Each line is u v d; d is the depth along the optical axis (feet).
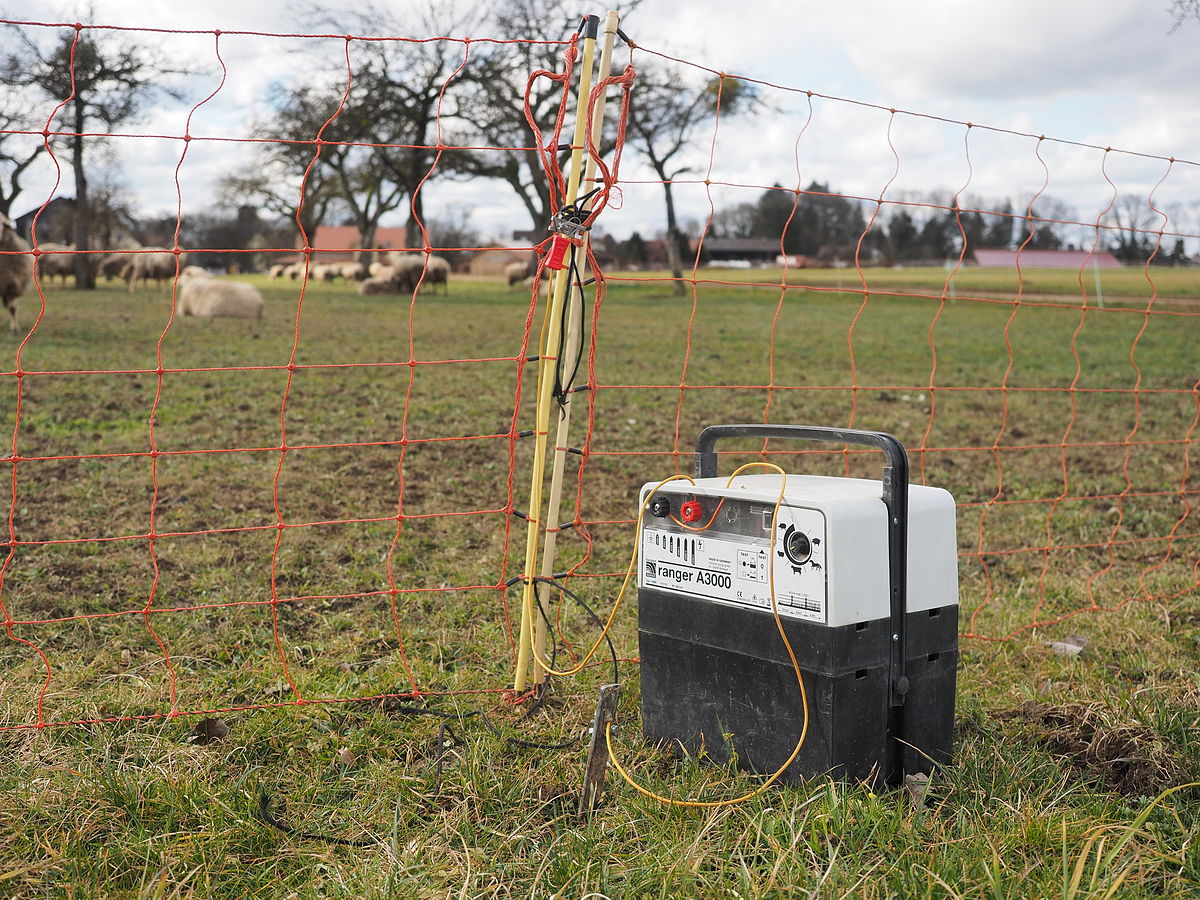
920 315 98.84
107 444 24.25
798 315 95.66
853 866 6.70
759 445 28.09
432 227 246.68
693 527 8.45
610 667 11.05
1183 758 8.54
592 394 9.93
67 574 14.11
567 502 20.08
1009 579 15.64
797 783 7.82
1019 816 7.40
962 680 10.90
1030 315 98.12
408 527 17.46
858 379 46.75
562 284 9.43
